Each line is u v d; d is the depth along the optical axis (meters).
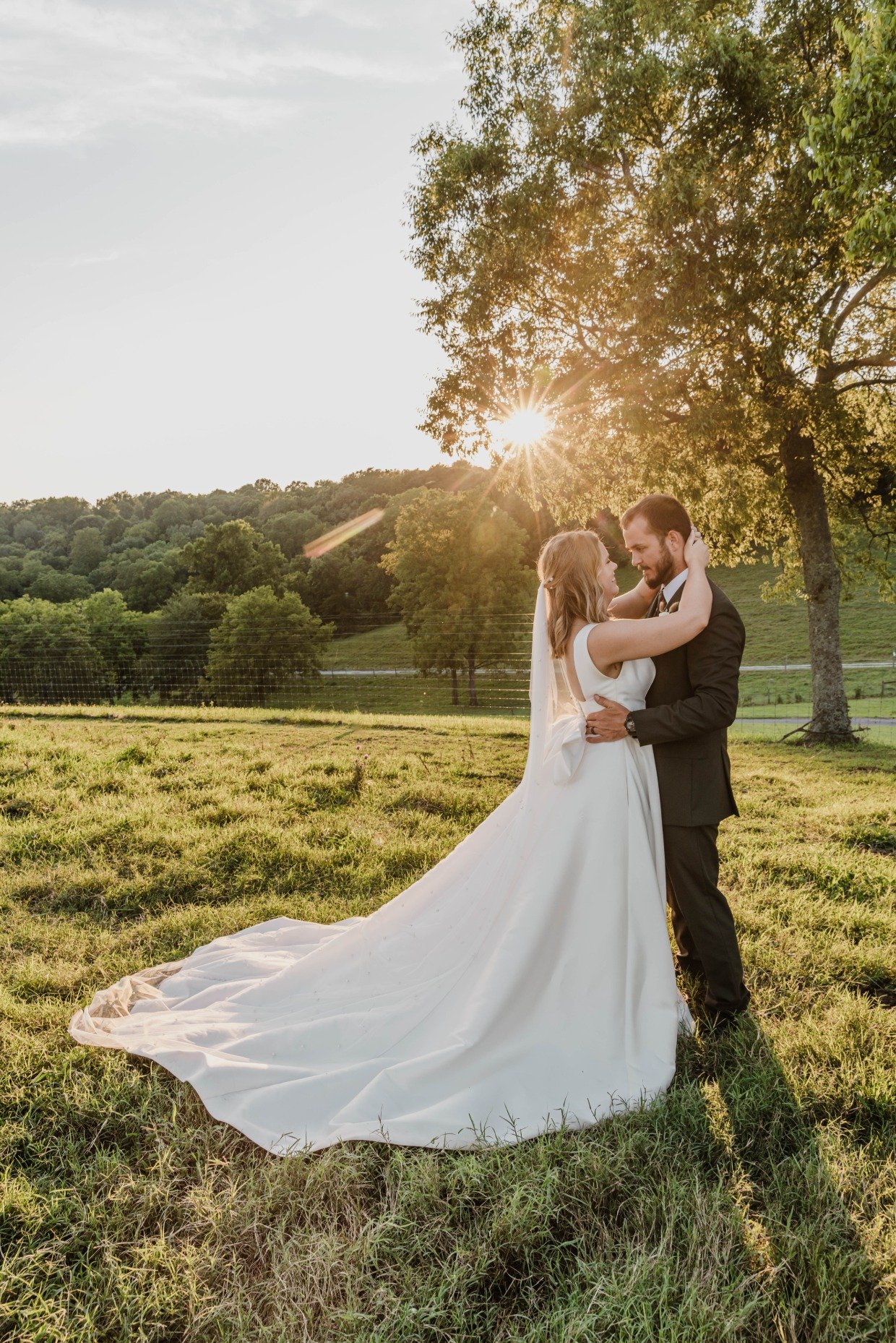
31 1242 2.22
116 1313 2.01
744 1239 2.18
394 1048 3.07
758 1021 3.30
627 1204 2.32
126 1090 2.89
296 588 68.38
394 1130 2.59
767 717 23.72
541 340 15.52
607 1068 2.95
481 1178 2.38
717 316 12.38
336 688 45.66
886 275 13.02
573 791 3.11
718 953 3.29
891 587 17.78
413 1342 1.90
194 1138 2.66
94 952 4.23
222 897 5.09
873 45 8.47
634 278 13.41
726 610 3.17
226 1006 3.47
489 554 43.19
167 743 10.38
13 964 4.07
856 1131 2.63
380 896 4.97
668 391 13.09
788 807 7.61
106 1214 2.32
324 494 98.75
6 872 5.39
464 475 88.81
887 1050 3.01
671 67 12.30
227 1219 2.28
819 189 11.73
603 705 3.13
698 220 12.17
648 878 3.05
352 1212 2.33
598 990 3.04
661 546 3.33
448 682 44.53
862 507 16.89
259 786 7.72
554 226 14.13
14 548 95.75
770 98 11.84
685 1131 2.63
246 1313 1.99
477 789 7.82
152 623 56.59
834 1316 1.91
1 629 53.03
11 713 15.66
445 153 15.20
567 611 3.23
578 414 14.83
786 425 13.16
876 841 6.19
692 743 3.23
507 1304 2.05
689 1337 1.83
